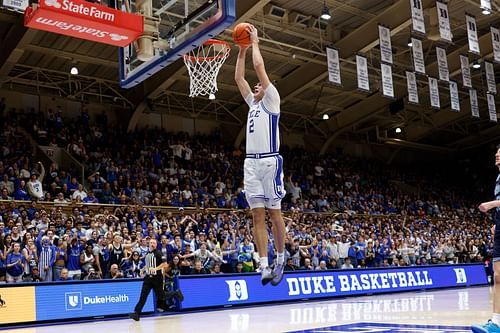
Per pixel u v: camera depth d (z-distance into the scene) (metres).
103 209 18.66
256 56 4.65
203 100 28.50
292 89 26.00
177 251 15.37
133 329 10.05
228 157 28.30
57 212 16.56
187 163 25.78
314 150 34.16
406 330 8.59
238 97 28.75
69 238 14.23
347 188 30.38
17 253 13.39
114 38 9.13
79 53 22.20
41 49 21.28
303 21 22.48
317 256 18.66
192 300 14.17
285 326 9.91
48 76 24.33
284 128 32.69
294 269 17.86
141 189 21.52
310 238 19.17
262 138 4.60
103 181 20.78
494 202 5.75
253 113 4.68
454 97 23.05
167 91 26.41
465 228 29.08
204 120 30.09
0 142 20.72
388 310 12.62
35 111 24.73
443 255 23.77
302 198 27.11
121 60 11.15
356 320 10.62
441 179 39.19
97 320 12.31
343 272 17.94
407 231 25.17
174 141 26.62
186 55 12.33
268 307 14.54
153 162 24.31
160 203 20.97
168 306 14.09
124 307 13.16
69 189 19.64
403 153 40.03
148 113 28.05
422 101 31.41
